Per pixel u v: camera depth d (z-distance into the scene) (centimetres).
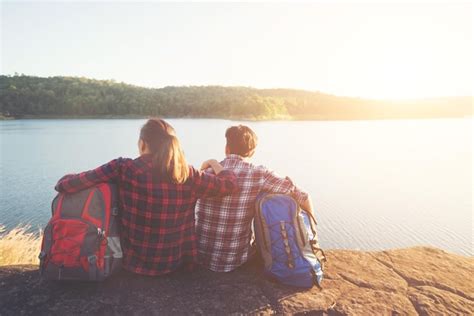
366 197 5147
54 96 19988
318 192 5406
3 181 4878
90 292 239
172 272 268
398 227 3775
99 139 10581
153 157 236
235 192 260
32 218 3158
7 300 228
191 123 18500
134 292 241
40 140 10281
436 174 7531
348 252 330
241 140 279
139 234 244
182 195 243
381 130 19575
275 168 7375
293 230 258
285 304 238
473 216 4275
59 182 230
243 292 249
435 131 19662
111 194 237
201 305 233
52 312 219
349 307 238
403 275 285
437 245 3278
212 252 274
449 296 255
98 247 233
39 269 247
